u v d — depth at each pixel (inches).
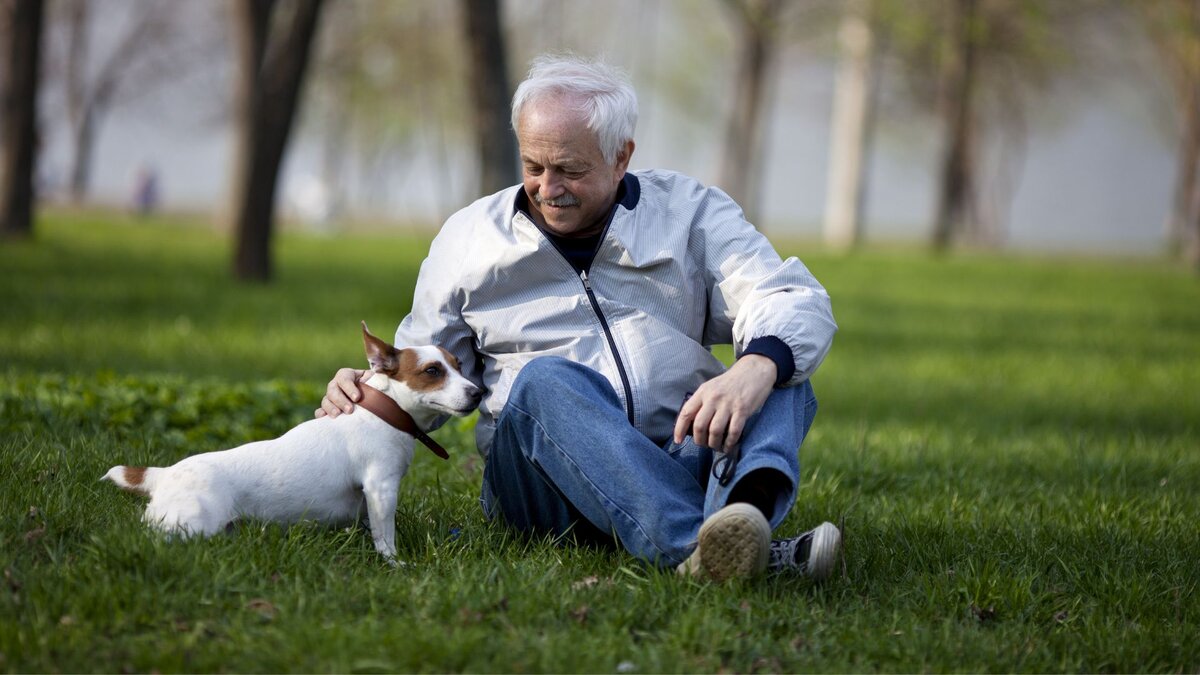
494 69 562.6
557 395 141.2
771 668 123.5
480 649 119.9
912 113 1641.2
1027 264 1128.8
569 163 143.3
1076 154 3577.8
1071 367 461.1
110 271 665.0
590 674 118.1
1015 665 128.4
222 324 469.4
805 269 151.3
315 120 1947.6
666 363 151.5
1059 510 200.4
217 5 1656.0
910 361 477.4
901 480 228.8
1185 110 1342.3
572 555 151.7
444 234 159.9
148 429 233.1
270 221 661.9
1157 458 259.0
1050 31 1267.2
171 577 131.1
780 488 136.7
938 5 1203.2
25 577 129.3
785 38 1261.1
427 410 151.3
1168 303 764.0
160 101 1803.6
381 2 1568.7
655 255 150.0
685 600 134.3
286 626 122.3
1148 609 148.9
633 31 1680.6
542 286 153.6
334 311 537.0
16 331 408.5
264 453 147.8
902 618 139.3
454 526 166.4
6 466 179.3
